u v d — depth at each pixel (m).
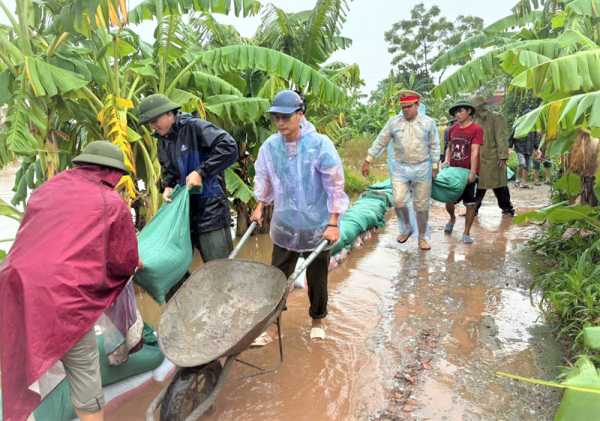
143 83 6.11
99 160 2.54
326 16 7.41
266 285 3.00
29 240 2.35
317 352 3.61
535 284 4.39
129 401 3.06
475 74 6.00
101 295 2.49
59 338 2.28
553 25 6.07
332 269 5.56
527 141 10.59
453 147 6.43
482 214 8.30
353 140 16.55
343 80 8.34
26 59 4.20
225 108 5.97
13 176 16.50
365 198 8.19
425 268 5.44
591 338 2.23
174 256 3.19
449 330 3.85
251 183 7.68
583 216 4.12
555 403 2.84
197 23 7.73
